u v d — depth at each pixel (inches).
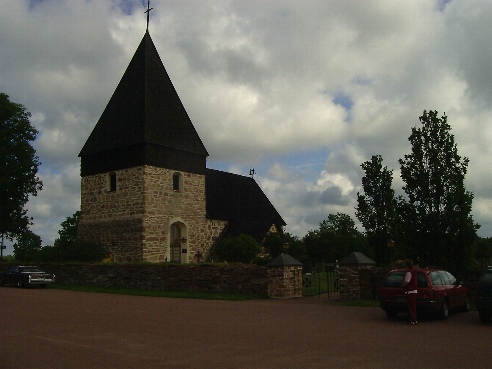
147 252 1325.0
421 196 799.1
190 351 406.9
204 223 1519.4
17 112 1717.5
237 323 575.2
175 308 735.7
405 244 812.6
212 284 1006.4
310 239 1684.3
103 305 765.9
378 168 1248.8
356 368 347.3
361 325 562.6
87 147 1480.1
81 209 1476.4
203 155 1534.2
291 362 366.6
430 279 603.2
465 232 777.6
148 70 1446.9
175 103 1498.5
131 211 1350.9
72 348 417.7
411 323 572.1
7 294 967.0
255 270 957.8
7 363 362.0
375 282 849.5
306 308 747.4
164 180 1395.2
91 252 1314.0
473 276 767.1
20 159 1711.4
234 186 1796.3
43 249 1405.0
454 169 793.6
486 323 579.5
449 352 402.6
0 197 1712.6
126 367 350.9
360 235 1884.8
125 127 1406.3
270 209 1887.3
